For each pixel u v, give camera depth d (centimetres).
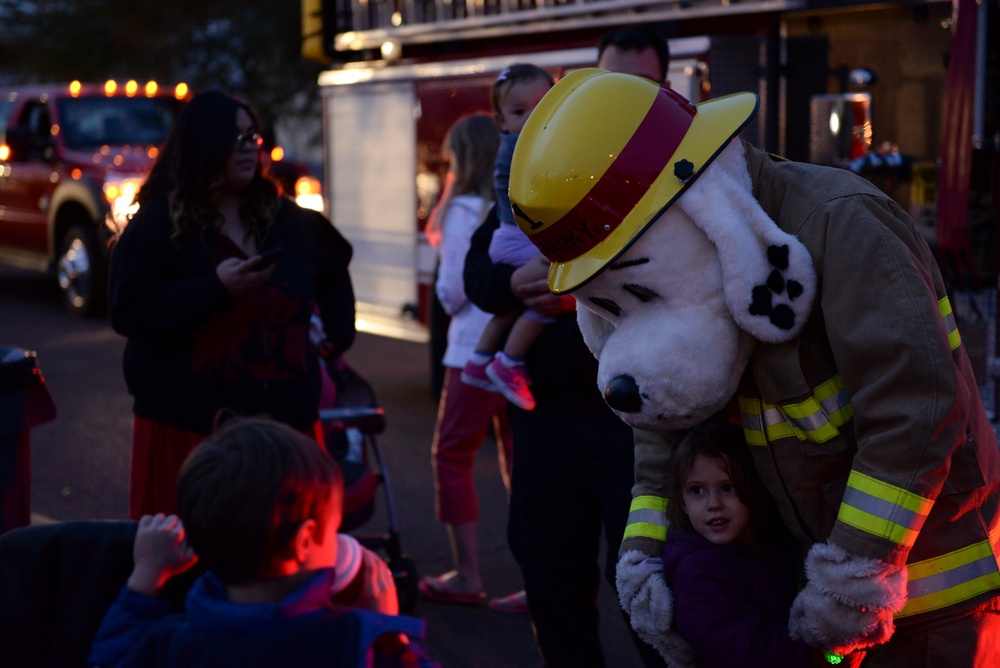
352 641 181
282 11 1969
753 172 221
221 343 338
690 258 208
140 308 331
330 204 991
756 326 204
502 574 492
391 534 448
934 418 195
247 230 347
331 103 976
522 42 819
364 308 958
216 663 181
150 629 195
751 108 212
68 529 227
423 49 930
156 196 346
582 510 328
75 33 2016
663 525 248
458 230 455
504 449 464
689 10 672
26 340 1027
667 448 252
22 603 223
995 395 532
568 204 211
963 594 214
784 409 218
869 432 204
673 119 213
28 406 345
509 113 359
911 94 595
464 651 415
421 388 847
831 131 626
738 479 231
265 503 178
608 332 238
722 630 226
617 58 371
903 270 199
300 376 350
